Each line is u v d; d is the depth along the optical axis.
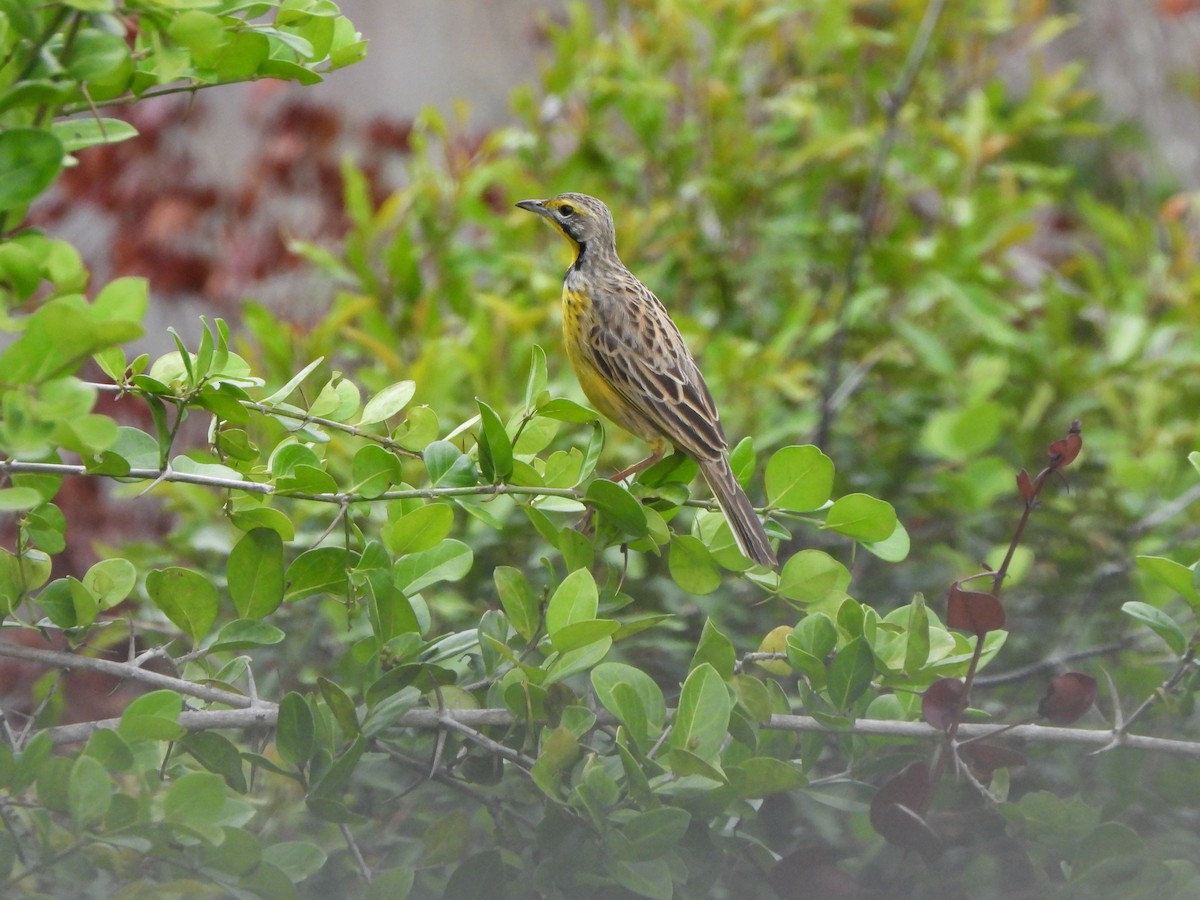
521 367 12.21
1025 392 13.39
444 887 6.86
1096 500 11.98
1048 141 19.52
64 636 6.63
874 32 15.43
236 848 5.84
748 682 6.66
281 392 6.56
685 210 14.79
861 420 13.47
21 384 4.84
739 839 6.96
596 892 6.41
